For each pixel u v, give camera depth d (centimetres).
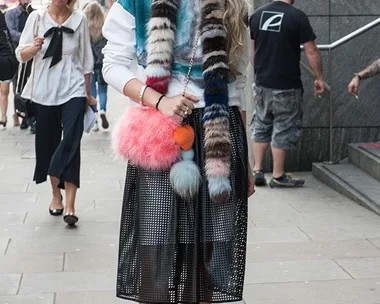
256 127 849
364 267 562
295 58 825
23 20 1245
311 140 916
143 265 350
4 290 525
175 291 349
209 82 343
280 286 523
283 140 831
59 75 687
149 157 342
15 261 593
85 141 1171
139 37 349
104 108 1262
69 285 533
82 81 691
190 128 343
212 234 349
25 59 680
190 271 351
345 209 744
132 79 348
